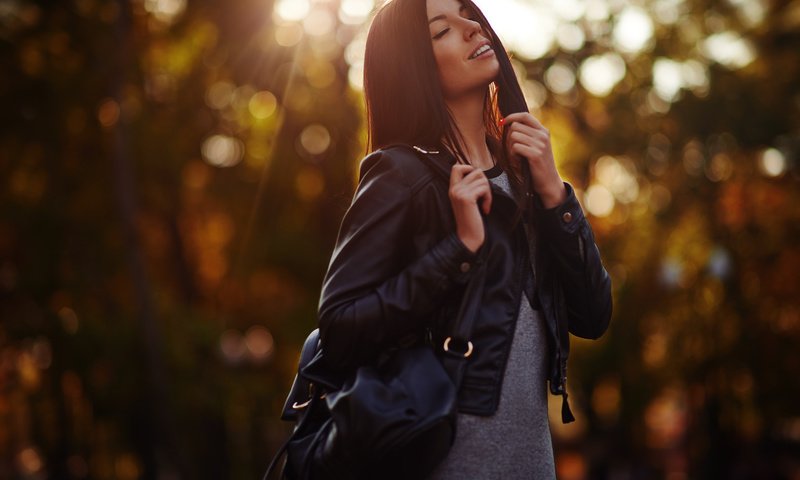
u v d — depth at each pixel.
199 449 22.42
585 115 23.80
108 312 21.97
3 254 22.94
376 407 2.13
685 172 23.25
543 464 2.32
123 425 21.56
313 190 24.25
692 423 25.09
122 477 21.89
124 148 21.47
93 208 22.56
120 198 21.39
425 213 2.29
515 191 2.42
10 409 22.97
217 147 24.64
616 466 27.59
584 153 23.33
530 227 2.39
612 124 23.03
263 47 23.38
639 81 23.02
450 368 2.22
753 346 23.34
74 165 22.73
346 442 2.15
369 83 2.43
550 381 2.32
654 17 23.17
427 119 2.35
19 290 21.84
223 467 22.62
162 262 25.86
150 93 23.25
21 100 22.06
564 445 32.53
